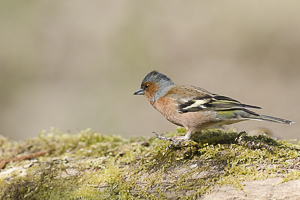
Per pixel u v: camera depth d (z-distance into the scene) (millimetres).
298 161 5000
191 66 17641
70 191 5441
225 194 4859
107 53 18281
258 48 17781
